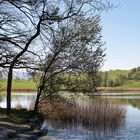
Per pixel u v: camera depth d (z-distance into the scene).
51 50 28.27
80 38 28.48
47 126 30.53
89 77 29.17
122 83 149.12
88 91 29.23
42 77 28.92
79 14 28.20
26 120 24.59
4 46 26.86
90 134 27.23
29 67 28.03
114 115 33.91
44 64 28.36
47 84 29.02
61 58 28.64
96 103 35.19
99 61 29.22
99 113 33.94
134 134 27.66
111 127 31.42
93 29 28.81
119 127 31.59
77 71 28.89
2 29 25.80
